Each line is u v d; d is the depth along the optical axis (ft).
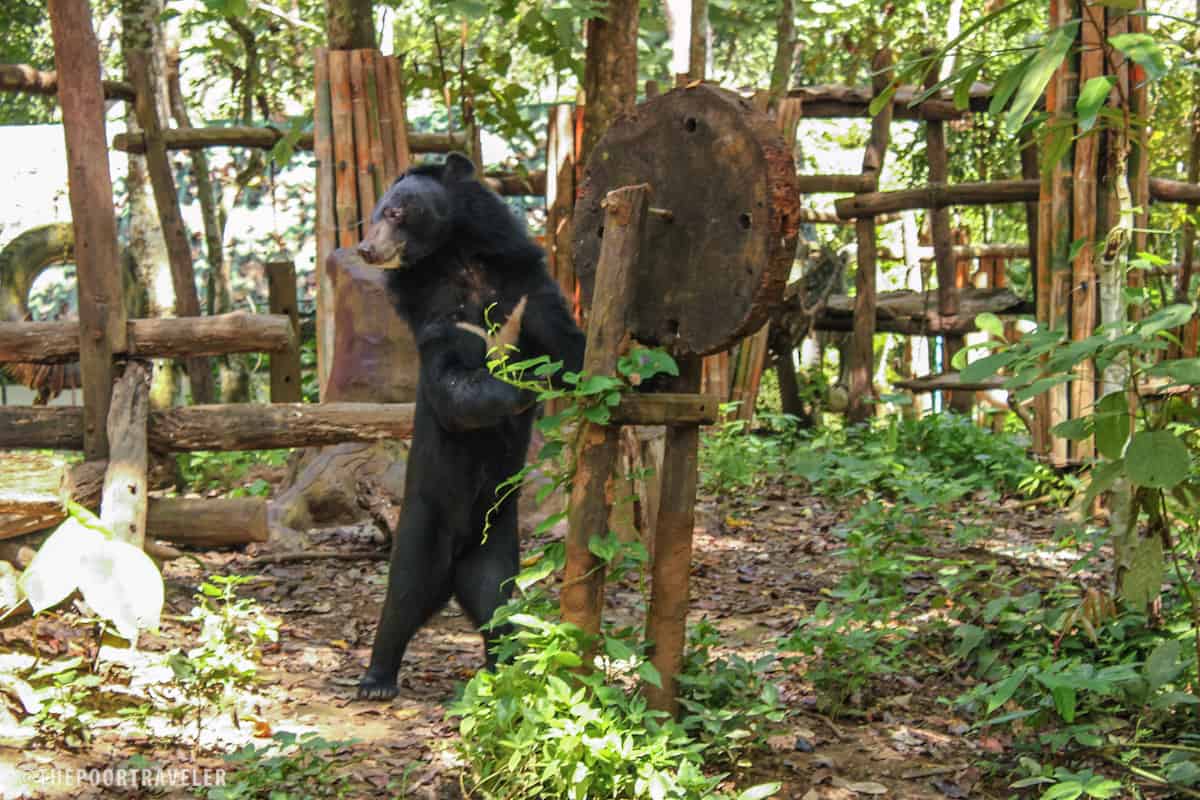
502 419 15.84
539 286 15.84
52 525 18.11
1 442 19.81
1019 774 13.07
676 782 11.42
